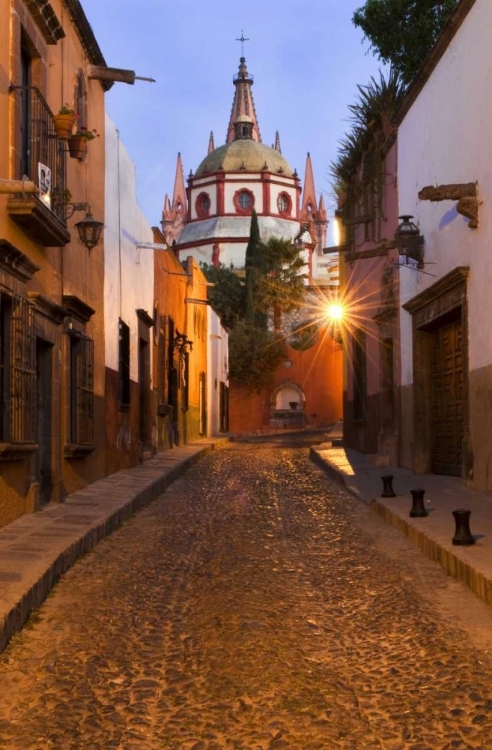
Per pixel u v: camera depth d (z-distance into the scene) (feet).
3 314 29.71
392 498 37.17
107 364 49.14
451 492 38.55
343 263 78.33
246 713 14.24
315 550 28.17
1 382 29.40
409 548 27.96
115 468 51.37
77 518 31.40
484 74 36.42
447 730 13.44
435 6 64.80
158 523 34.50
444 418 46.93
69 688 15.49
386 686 15.47
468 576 22.35
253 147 259.39
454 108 41.09
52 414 36.09
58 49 38.04
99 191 47.32
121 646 17.95
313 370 165.37
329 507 38.65
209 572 24.58
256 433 147.23
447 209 42.57
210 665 16.58
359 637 18.47
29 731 13.67
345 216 70.54
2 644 17.37
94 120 46.19
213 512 37.68
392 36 66.23
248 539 30.01
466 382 39.91
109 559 26.78
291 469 61.00
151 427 68.18
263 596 21.61
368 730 13.53
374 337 63.82
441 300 43.80
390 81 57.06
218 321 130.52
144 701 14.90
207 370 115.14
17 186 25.31
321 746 12.96
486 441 37.19
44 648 17.83
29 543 25.85
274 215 252.21
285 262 168.96
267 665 16.42
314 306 167.63
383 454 58.44
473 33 37.78
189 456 68.18
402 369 53.67
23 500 31.94
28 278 31.60
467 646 17.60
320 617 20.02
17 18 30.96
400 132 53.42
